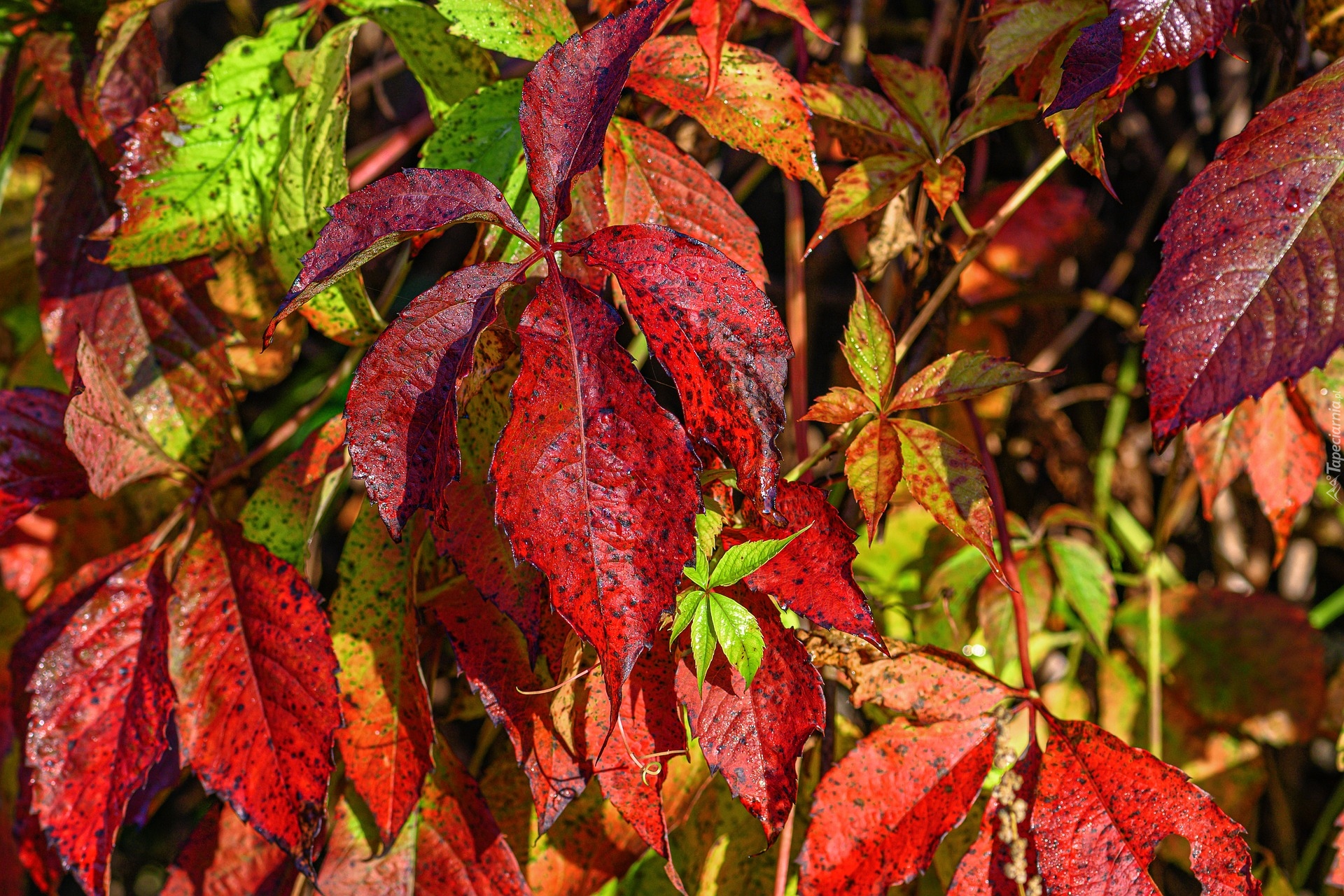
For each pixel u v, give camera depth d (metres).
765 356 0.53
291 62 0.61
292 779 0.58
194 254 0.62
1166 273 0.55
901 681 0.59
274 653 0.59
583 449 0.52
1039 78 0.59
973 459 0.57
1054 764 0.57
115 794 0.58
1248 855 0.55
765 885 0.63
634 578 0.52
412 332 0.53
